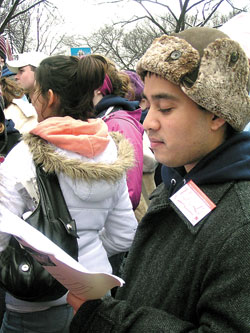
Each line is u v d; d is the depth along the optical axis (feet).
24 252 4.75
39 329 5.44
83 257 5.31
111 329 3.28
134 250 3.96
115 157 5.45
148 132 3.46
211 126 3.27
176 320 3.10
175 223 3.59
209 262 2.98
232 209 3.01
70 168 4.77
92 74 5.49
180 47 3.09
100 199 5.18
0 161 8.59
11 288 4.76
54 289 4.78
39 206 4.78
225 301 2.77
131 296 3.73
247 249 2.75
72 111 5.58
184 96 3.18
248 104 3.21
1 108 8.50
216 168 3.28
